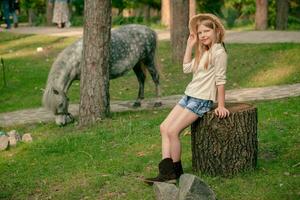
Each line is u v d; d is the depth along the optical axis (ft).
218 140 18.86
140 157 22.39
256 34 59.00
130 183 19.58
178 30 44.98
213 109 18.93
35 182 20.89
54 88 29.68
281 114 27.76
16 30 74.90
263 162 20.66
